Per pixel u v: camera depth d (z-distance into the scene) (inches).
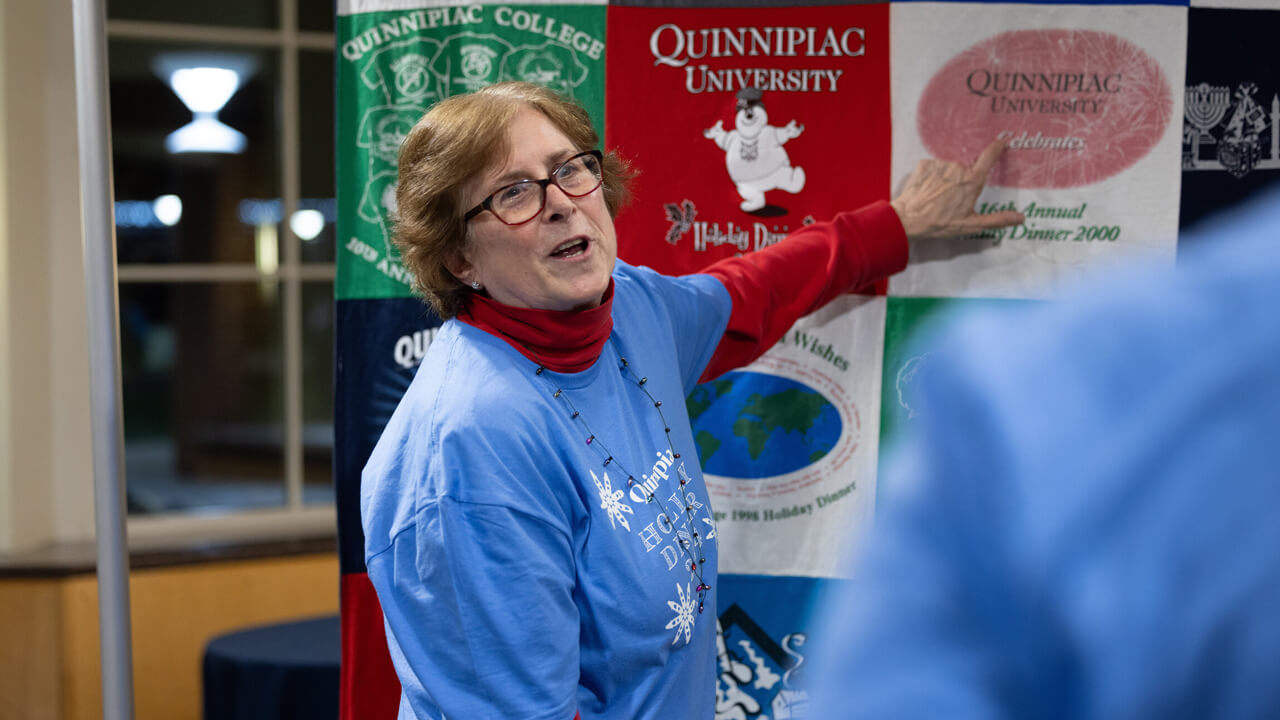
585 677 48.9
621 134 69.7
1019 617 9.4
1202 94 67.7
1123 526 9.1
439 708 46.4
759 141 69.4
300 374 141.3
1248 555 8.6
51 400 129.0
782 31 68.8
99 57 57.5
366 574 70.2
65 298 128.9
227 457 140.5
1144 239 68.5
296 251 140.4
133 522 134.6
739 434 71.6
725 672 72.4
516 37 69.2
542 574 44.9
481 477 45.1
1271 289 9.3
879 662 10.0
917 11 68.2
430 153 48.6
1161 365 9.4
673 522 50.7
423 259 50.4
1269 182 68.3
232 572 130.2
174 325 137.8
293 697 94.1
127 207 134.9
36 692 121.2
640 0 69.1
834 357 70.7
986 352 10.4
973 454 10.0
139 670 126.0
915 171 68.7
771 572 71.7
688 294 59.3
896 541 10.3
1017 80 68.2
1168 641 8.7
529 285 48.4
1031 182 68.7
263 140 138.4
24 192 124.2
